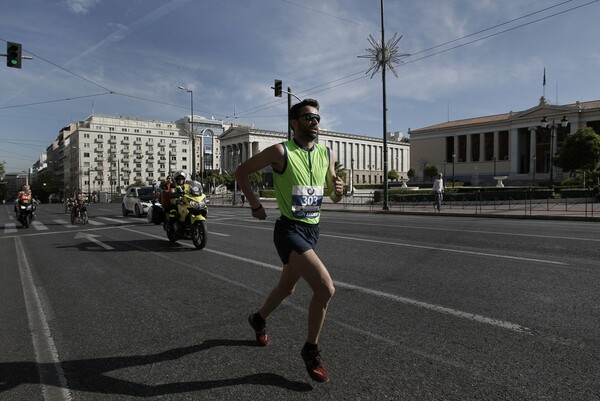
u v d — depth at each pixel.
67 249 8.93
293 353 3.14
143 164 117.44
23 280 5.94
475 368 2.79
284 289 3.10
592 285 4.88
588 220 14.62
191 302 4.60
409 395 2.45
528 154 78.69
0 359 3.14
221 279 5.70
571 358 2.92
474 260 6.57
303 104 2.79
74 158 114.25
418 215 20.02
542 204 23.14
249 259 7.18
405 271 5.87
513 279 5.25
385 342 3.29
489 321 3.72
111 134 112.12
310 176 2.77
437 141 88.75
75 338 3.57
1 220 20.20
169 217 9.27
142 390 2.60
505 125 76.69
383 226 12.66
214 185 88.50
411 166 93.44
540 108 70.94
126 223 15.92
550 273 5.54
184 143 124.94
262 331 3.29
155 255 7.85
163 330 3.71
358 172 117.94
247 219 17.34
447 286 4.98
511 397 2.40
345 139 114.88
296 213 2.73
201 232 8.45
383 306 4.24
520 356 2.97
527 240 8.75
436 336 3.39
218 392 2.55
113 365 2.99
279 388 2.58
